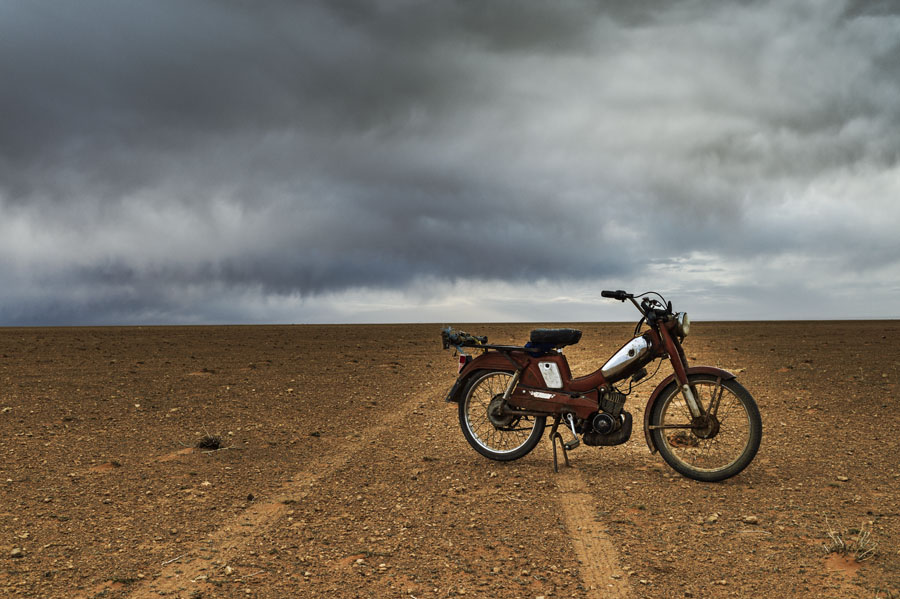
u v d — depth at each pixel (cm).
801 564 455
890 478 652
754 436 642
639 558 471
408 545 498
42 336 3459
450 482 669
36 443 839
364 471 712
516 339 2609
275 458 769
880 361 1623
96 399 1183
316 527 539
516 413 750
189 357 2033
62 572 451
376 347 2506
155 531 530
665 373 1480
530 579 439
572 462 748
